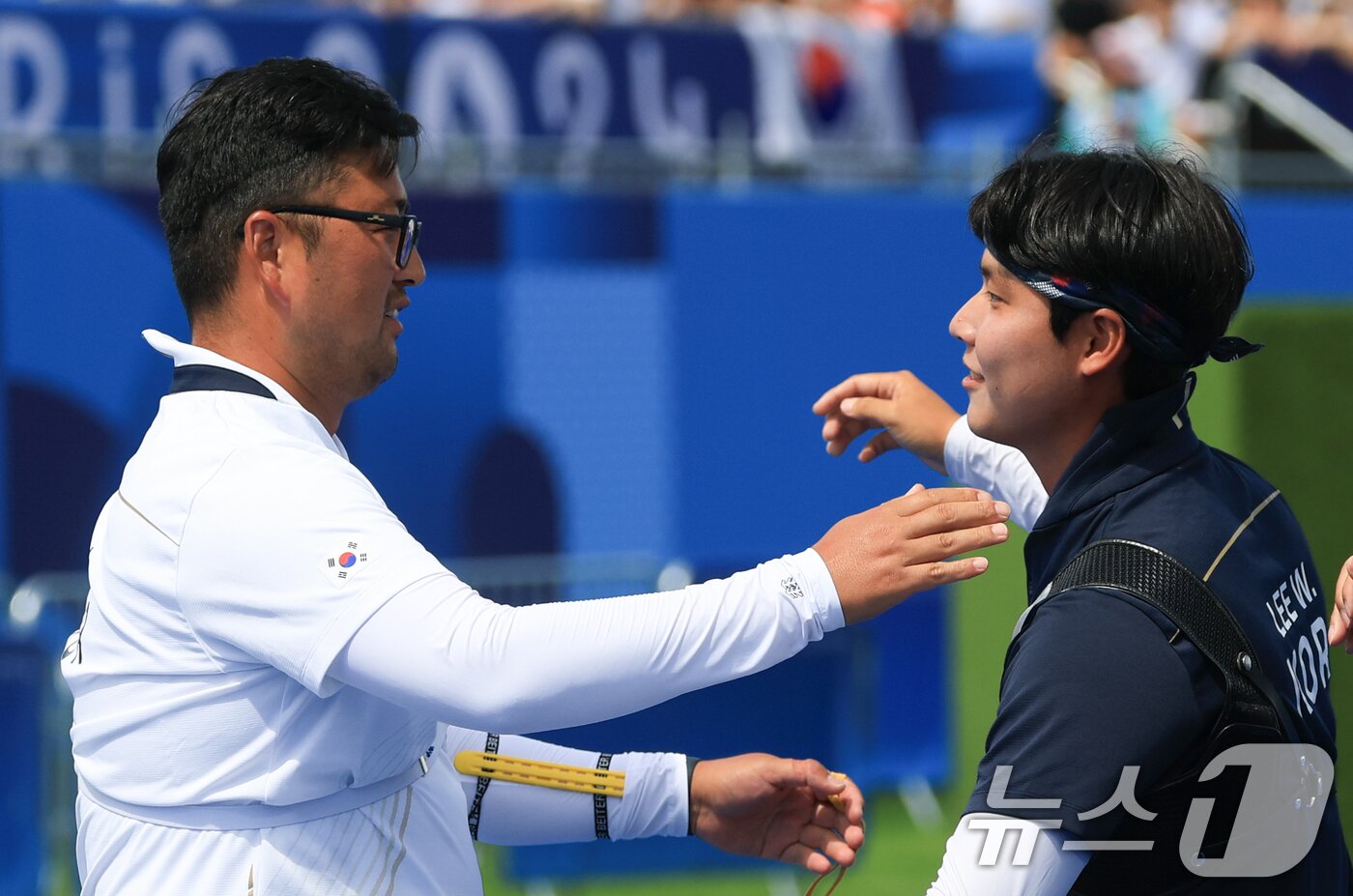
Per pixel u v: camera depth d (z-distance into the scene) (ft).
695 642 18.53
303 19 61.05
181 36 59.31
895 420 27.86
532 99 64.49
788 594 18.79
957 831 17.80
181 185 20.29
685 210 63.77
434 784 21.25
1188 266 18.39
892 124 71.15
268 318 20.30
